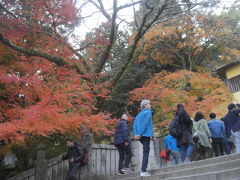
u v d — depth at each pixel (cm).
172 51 2009
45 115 700
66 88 867
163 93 1301
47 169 920
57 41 1038
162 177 686
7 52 959
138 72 1936
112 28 1203
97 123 904
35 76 796
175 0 1606
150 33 1670
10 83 790
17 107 747
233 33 1897
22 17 966
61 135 1151
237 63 1848
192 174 635
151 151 1167
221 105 1507
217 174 549
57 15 982
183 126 786
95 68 1234
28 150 1120
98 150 1043
